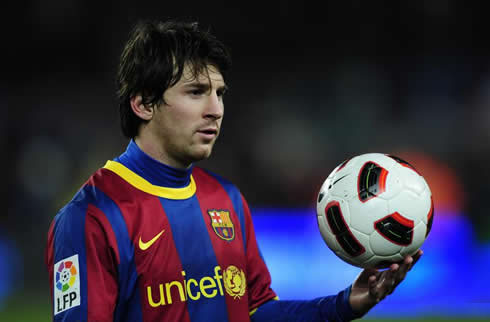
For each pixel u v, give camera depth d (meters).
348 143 59.38
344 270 35.41
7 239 45.16
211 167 57.84
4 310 31.92
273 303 9.49
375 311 31.08
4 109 61.88
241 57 67.12
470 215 39.94
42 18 67.31
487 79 62.78
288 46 67.56
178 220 8.49
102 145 58.75
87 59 67.81
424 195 8.46
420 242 8.45
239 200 9.62
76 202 8.11
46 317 29.97
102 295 7.62
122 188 8.30
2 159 57.69
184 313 8.13
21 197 55.09
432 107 61.38
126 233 7.97
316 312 9.11
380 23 66.75
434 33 66.50
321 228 8.84
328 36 67.38
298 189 56.47
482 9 65.75
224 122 61.34
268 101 63.03
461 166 56.00
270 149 58.69
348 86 63.41
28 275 43.69
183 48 8.14
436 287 35.91
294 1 67.12
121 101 8.65
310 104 62.50
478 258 37.91
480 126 58.84
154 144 8.52
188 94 8.20
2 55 68.12
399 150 58.28
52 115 61.72
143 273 7.96
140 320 7.89
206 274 8.48
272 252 37.81
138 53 8.30
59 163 57.44
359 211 8.34
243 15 67.06
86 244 7.74
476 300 33.94
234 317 8.61
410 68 63.78
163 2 65.75
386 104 61.84
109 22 66.25
